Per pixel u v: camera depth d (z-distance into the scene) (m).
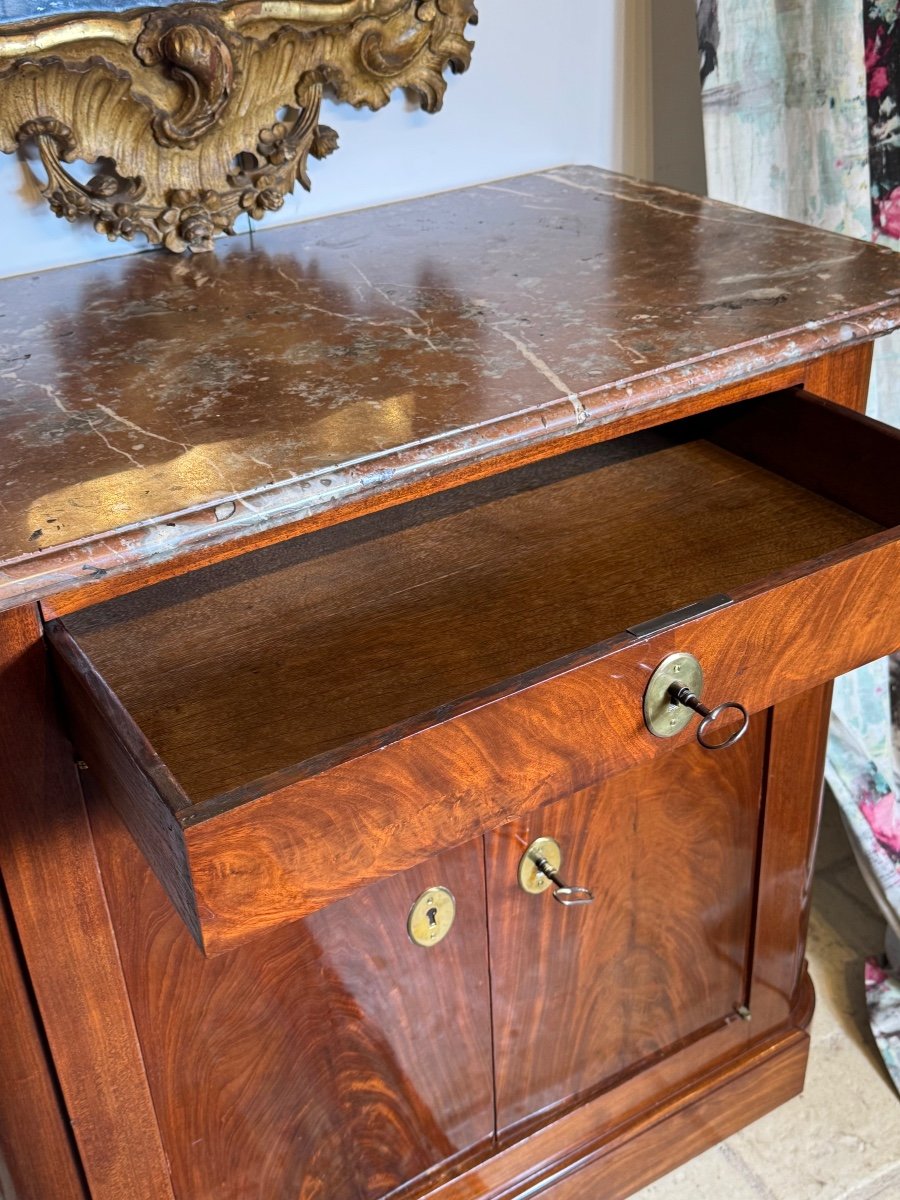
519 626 0.86
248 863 0.64
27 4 0.97
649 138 1.39
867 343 1.00
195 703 0.80
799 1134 1.34
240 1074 0.99
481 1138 1.17
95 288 1.07
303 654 0.84
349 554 0.96
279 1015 0.98
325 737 0.76
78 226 1.11
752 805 1.15
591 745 0.75
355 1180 1.11
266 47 1.08
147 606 0.90
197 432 0.81
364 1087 1.06
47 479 0.77
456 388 0.85
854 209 1.29
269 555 0.96
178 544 0.72
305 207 1.22
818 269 1.01
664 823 1.10
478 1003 1.08
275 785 0.63
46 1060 0.90
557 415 0.82
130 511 0.73
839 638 0.82
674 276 1.02
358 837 0.68
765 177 1.33
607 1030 1.20
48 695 0.77
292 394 0.86
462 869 0.99
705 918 1.19
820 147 1.28
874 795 1.46
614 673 0.73
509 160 1.31
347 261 1.10
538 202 1.23
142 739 0.65
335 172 1.21
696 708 0.75
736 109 1.28
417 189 1.27
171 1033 0.94
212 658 0.84
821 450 0.97
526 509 1.00
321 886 0.68
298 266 1.10
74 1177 0.97
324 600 0.90
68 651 0.73
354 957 0.98
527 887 1.03
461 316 0.97
